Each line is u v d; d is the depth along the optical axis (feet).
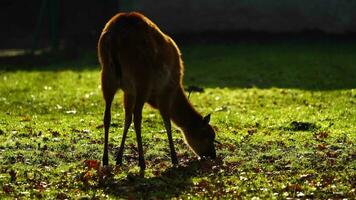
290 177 41.14
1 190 38.68
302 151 47.91
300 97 74.74
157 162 45.98
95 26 130.52
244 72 94.79
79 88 82.64
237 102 73.20
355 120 60.44
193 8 123.85
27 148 48.85
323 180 40.19
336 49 110.83
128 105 43.80
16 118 62.08
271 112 65.77
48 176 41.52
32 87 83.76
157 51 43.32
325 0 118.42
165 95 45.16
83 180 40.60
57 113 65.72
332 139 52.08
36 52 121.90
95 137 52.95
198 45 119.55
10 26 138.41
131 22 42.63
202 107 70.54
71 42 128.57
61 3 134.62
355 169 42.98
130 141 51.75
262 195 37.50
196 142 47.03
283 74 91.97
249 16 122.31
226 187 39.17
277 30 121.29
